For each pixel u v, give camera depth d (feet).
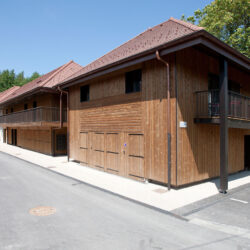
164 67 26.99
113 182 29.68
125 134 32.48
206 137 30.14
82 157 42.52
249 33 54.39
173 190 25.76
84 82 41.83
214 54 30.22
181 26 31.24
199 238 14.73
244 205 21.11
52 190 25.90
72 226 16.28
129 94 31.86
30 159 50.90
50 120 55.06
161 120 27.27
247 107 32.55
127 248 13.29
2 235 14.79
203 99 29.37
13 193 24.57
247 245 13.88
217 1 56.85
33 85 72.69
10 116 75.46
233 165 36.40
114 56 38.11
